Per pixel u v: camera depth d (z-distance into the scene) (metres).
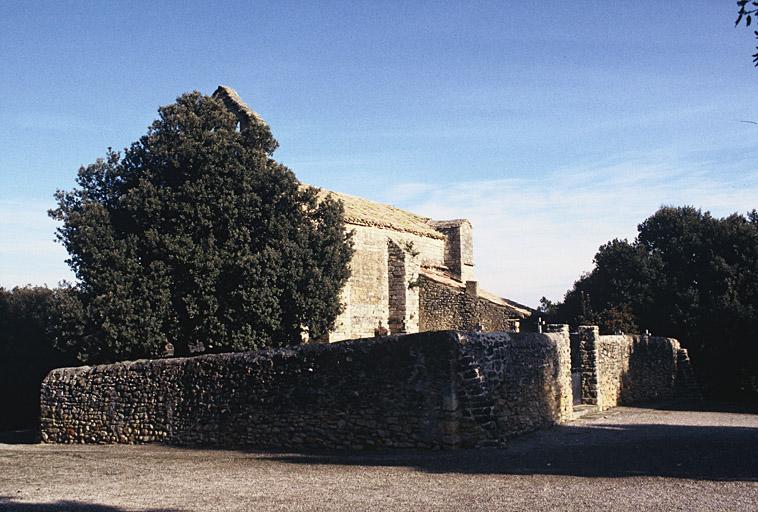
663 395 37.59
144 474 17.33
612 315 42.44
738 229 43.91
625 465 16.39
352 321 33.81
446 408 18.42
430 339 18.83
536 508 12.12
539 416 23.19
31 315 39.66
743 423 26.44
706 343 42.06
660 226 47.69
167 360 24.08
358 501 13.02
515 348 21.70
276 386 21.31
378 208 42.16
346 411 19.91
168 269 28.12
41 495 14.84
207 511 12.57
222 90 38.72
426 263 41.59
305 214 30.70
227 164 29.30
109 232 28.78
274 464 17.98
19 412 38.47
